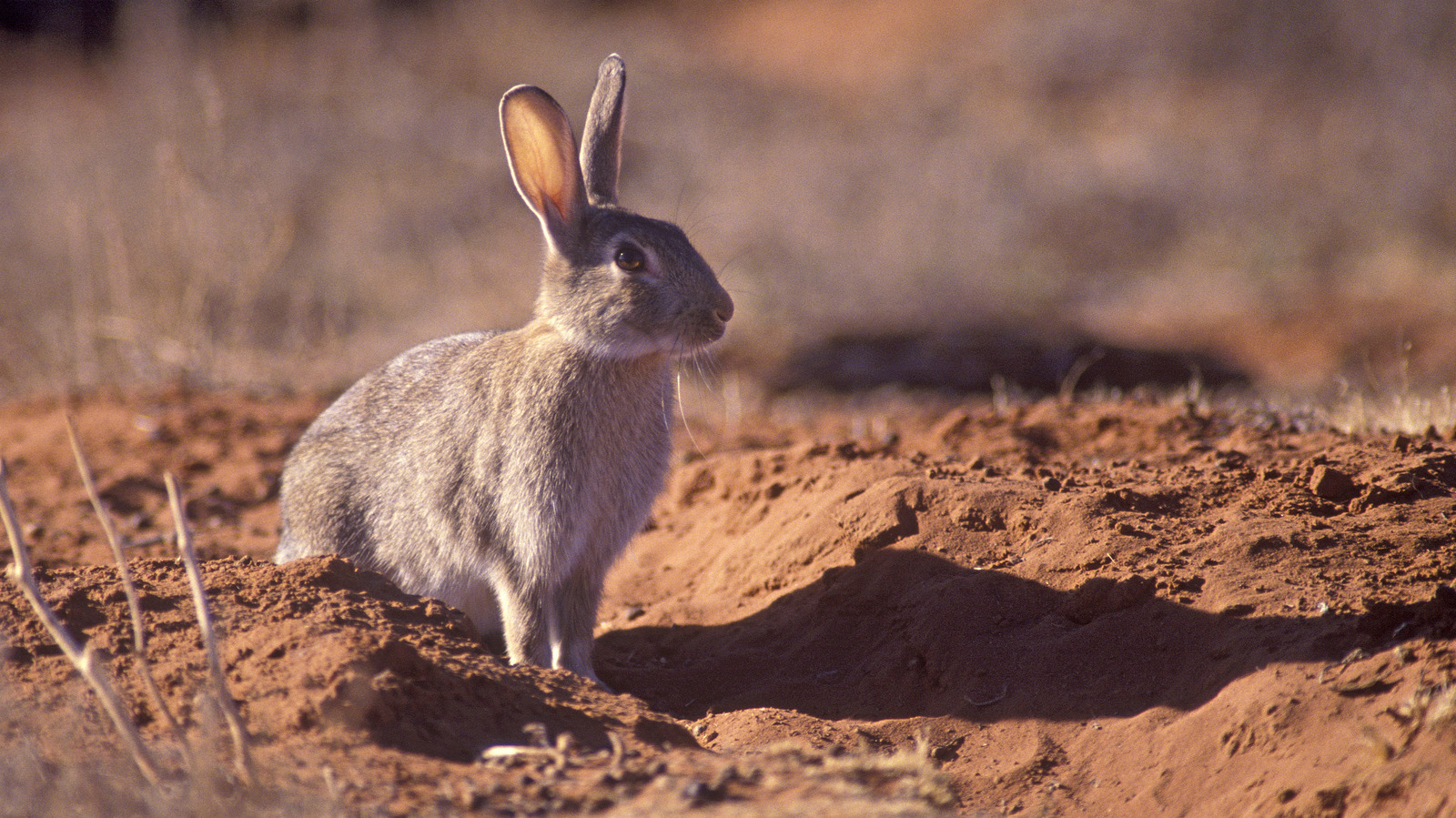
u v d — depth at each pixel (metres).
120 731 5.81
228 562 8.55
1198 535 9.23
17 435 15.97
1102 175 33.09
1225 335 24.84
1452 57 36.09
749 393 19.67
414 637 7.79
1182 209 31.91
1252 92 40.25
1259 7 42.97
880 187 31.06
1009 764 7.75
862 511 10.43
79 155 28.03
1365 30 38.97
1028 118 38.84
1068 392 16.61
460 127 33.78
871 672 8.98
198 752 6.18
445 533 9.63
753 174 31.84
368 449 10.05
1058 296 27.23
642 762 6.67
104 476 14.38
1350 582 8.16
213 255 19.41
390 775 6.28
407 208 29.28
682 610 10.83
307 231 27.45
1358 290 27.47
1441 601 7.36
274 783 6.03
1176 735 7.41
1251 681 7.44
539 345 9.25
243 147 27.83
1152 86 41.66
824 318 24.09
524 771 6.51
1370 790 6.19
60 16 49.38
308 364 19.95
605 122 10.12
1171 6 44.34
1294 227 30.88
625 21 48.03
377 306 24.59
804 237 28.00
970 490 10.16
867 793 6.13
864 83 44.41
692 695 9.40
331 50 37.78
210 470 14.79
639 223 9.24
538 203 9.27
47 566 11.76
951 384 20.64
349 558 10.19
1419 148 33.28
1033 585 9.09
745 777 6.41
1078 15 45.91
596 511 9.32
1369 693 6.96
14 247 22.42
